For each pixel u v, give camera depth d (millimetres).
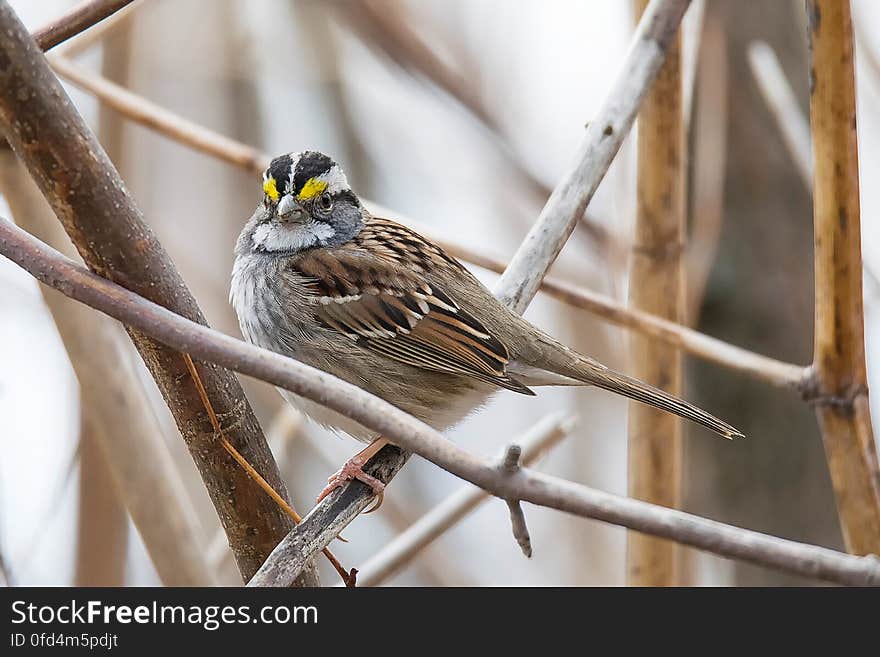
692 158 10695
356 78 12883
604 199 11875
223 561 10469
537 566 12492
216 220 12617
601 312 8781
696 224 10539
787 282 10727
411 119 12602
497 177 12352
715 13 10406
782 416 10898
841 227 7664
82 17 7574
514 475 5219
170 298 6641
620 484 12578
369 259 9578
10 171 8188
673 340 8648
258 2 12734
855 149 7570
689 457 11242
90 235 6406
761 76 10125
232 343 5637
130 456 8281
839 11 7332
